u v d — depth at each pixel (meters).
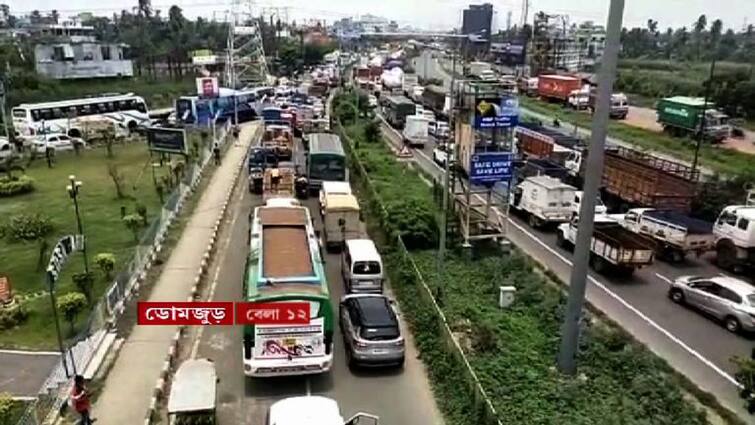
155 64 105.00
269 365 15.48
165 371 16.16
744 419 15.13
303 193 34.56
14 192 34.91
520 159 38.59
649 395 15.62
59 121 55.34
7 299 19.77
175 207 30.23
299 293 15.39
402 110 61.75
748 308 19.67
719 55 112.19
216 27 131.38
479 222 26.70
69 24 121.94
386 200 30.61
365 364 16.83
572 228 27.34
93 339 16.94
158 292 21.39
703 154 48.84
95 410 14.59
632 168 32.25
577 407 15.06
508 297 20.89
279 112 56.19
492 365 16.77
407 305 21.02
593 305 21.70
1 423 13.91
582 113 70.88
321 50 128.12
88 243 26.30
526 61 96.31
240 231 28.83
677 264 26.58
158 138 40.81
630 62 107.69
